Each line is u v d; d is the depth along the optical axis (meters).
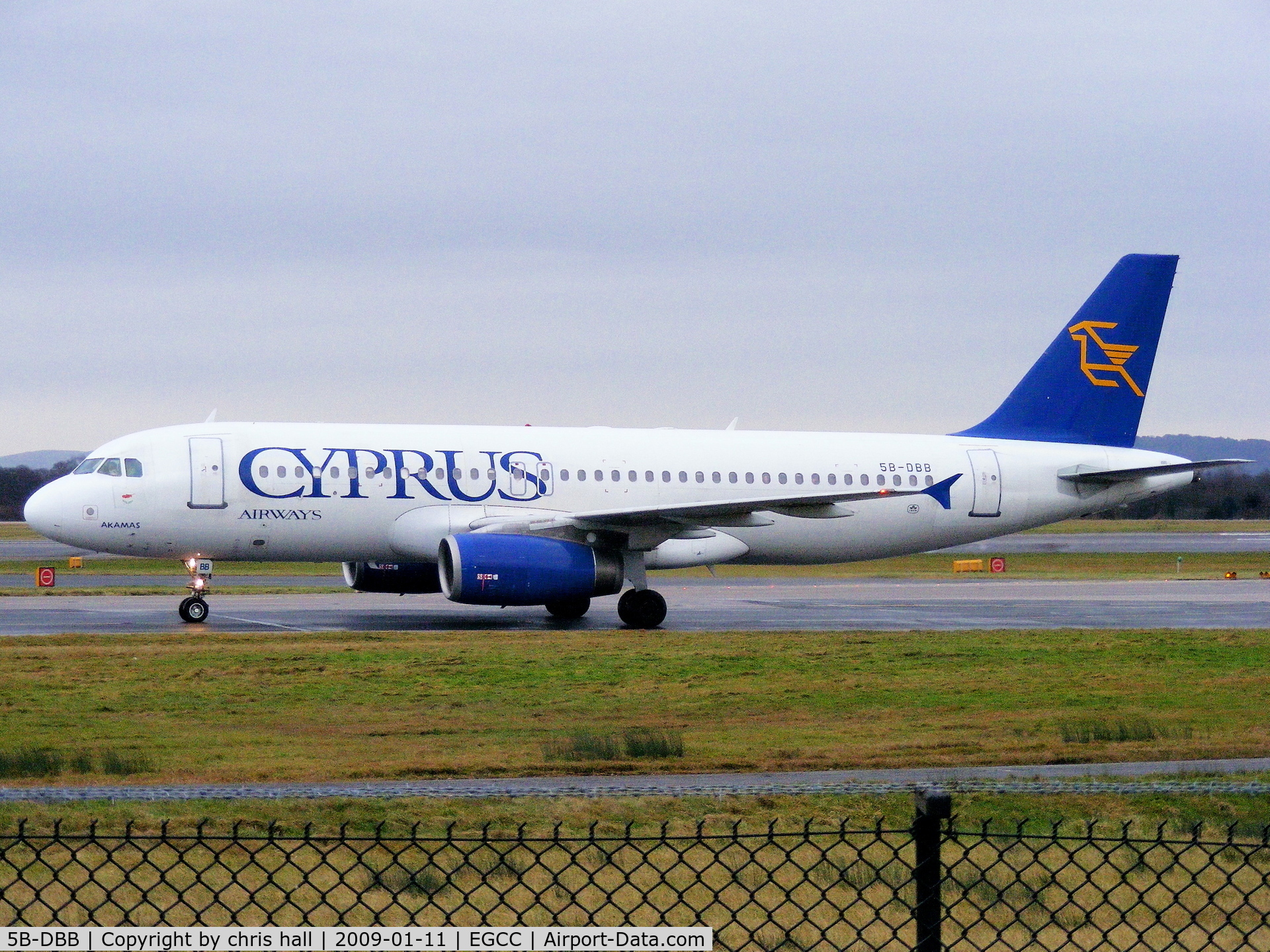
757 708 83.69
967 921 41.69
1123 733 73.81
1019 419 166.88
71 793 34.34
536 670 98.06
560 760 65.81
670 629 131.88
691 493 149.00
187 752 67.38
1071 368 167.75
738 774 63.25
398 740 71.94
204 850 47.12
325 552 138.88
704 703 85.44
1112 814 55.66
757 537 152.25
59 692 85.81
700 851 48.09
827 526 154.50
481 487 141.25
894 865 46.72
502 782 60.78
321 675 94.50
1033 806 56.34
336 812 52.19
